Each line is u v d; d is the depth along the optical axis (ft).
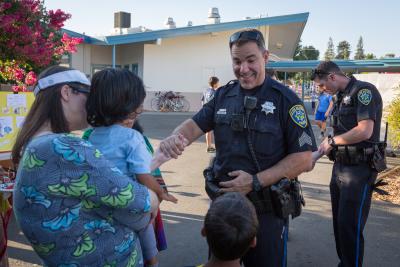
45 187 4.79
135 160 5.98
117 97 5.70
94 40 65.98
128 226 5.44
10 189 9.96
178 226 16.46
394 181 23.71
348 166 11.09
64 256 4.96
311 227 16.63
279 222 7.81
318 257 13.84
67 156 4.84
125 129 6.07
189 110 74.64
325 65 11.38
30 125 5.45
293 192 7.98
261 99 7.78
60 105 5.54
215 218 5.71
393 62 60.85
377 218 17.70
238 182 7.49
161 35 66.95
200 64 74.79
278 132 7.66
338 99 11.48
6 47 15.64
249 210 5.82
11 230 15.30
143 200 5.30
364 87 10.86
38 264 12.78
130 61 77.05
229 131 7.99
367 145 10.92
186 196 20.68
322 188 22.80
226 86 8.55
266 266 7.71
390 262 13.43
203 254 13.93
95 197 4.96
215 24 69.10
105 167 5.04
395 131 28.94
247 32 7.71
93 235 5.11
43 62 17.02
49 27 18.37
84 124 5.93
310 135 7.76
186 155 32.22
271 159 7.70
